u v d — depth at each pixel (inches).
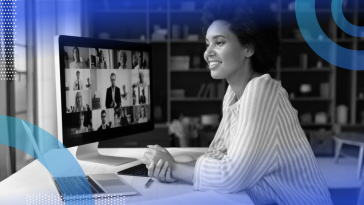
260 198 34.2
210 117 158.6
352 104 161.2
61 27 122.6
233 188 32.0
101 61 46.4
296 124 35.7
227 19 34.7
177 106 168.7
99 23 163.6
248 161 31.6
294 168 34.1
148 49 56.2
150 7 161.3
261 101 32.9
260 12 35.3
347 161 143.1
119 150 57.2
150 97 56.6
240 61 35.7
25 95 101.6
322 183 35.6
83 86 43.6
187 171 35.7
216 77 36.7
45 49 109.0
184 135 84.3
